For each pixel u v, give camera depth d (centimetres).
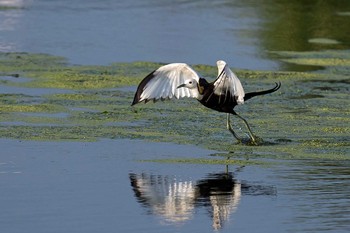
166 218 1255
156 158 1553
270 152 1603
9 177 1434
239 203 1322
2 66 2355
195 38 2844
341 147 1644
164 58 2544
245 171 1484
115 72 2327
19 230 1203
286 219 1254
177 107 1948
